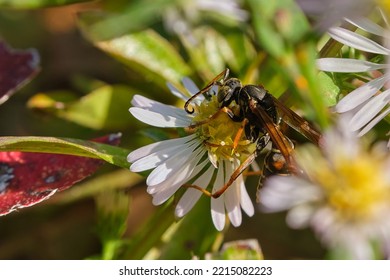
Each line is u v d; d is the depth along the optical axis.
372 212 0.15
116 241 0.18
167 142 0.17
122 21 0.18
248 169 0.18
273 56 0.15
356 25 0.16
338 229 0.15
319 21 0.16
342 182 0.15
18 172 0.18
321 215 0.15
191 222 0.18
